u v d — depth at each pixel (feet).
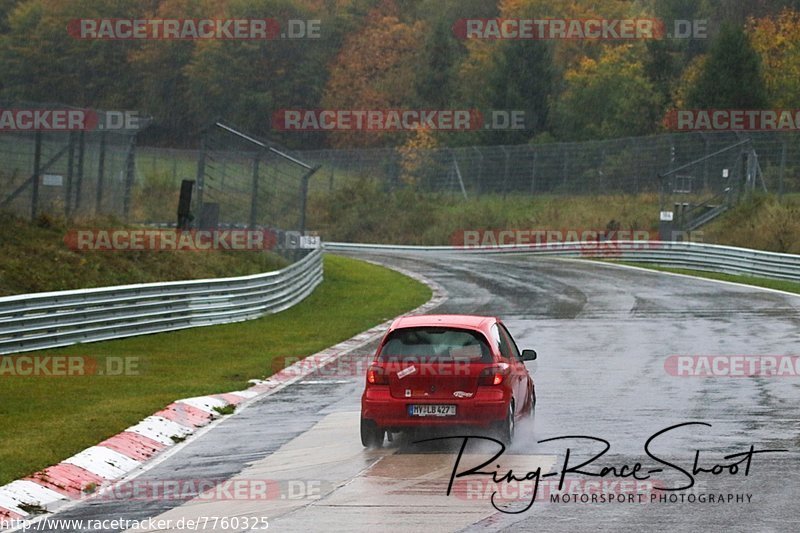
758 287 317.01
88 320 197.88
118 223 268.62
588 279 351.25
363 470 100.63
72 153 255.29
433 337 110.52
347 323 248.32
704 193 477.77
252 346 205.98
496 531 75.97
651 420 123.85
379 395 109.29
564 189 545.44
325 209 627.87
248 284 250.16
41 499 96.17
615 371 168.55
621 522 77.92
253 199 304.50
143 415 132.77
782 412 128.16
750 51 582.76
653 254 406.41
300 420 133.59
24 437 118.52
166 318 219.41
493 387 107.55
